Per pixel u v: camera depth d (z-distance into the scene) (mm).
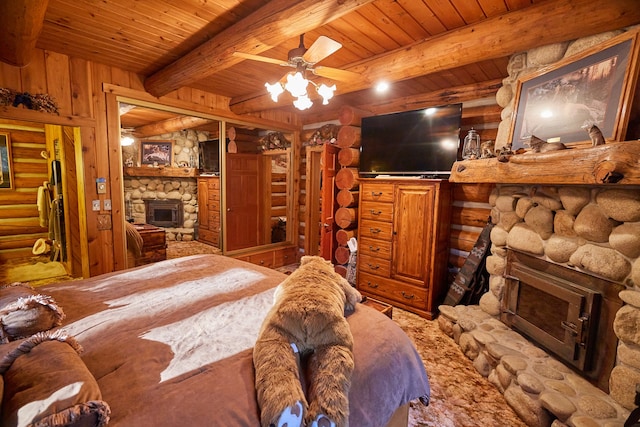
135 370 1022
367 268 3678
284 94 3477
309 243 5016
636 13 1578
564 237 1915
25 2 1573
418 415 1828
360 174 4012
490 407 1897
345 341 1113
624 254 1553
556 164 1686
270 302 1633
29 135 4965
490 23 2031
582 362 1729
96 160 3014
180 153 6680
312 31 2238
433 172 3227
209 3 1941
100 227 3084
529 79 2229
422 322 3076
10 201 4859
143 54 2734
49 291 1713
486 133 3256
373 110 4137
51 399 732
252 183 5473
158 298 1649
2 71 2473
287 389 900
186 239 6793
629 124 1604
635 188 1488
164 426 809
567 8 1747
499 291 2539
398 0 1849
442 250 3285
